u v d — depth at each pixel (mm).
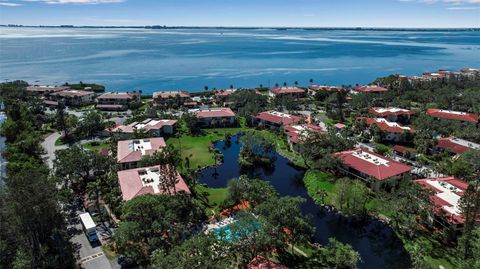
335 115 143250
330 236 66750
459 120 128000
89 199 73438
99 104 165875
